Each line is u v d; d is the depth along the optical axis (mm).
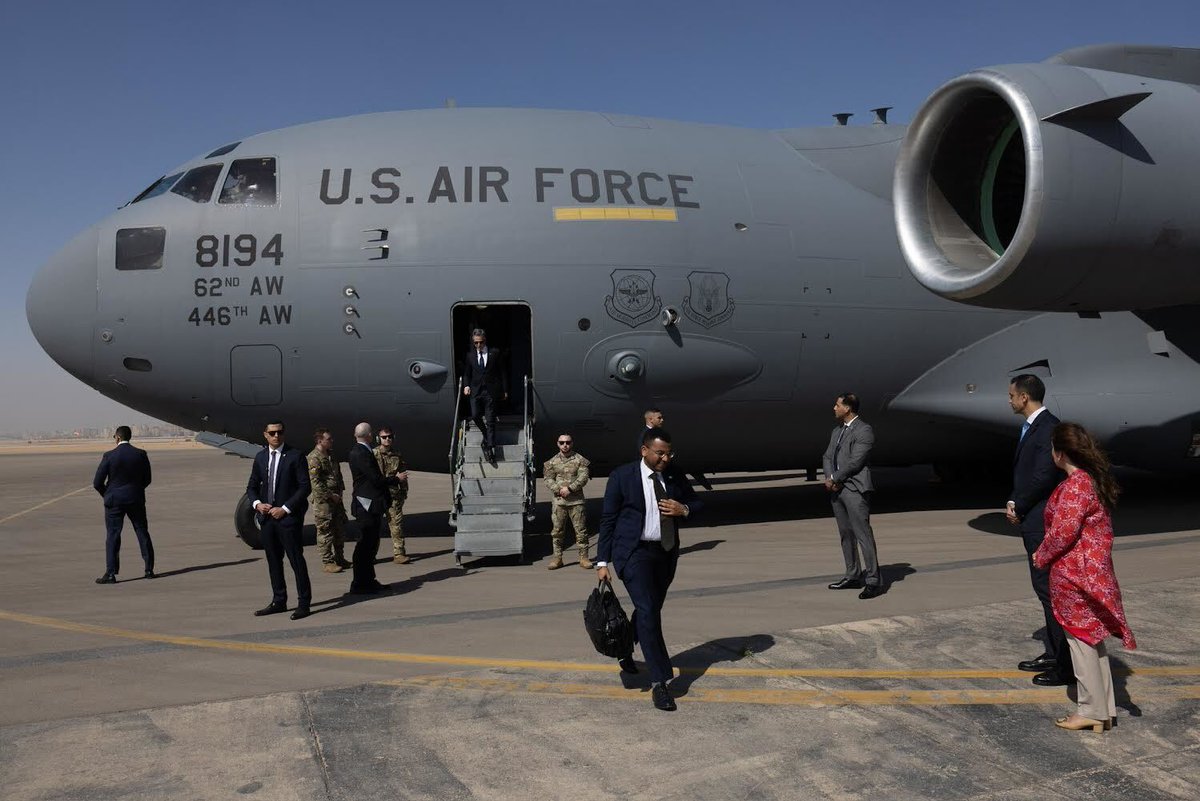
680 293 11039
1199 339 11156
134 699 5176
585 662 5797
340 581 9180
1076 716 4438
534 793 3814
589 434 11422
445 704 4961
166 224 10781
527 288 10727
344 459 11680
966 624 6379
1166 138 8359
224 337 10625
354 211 10727
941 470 16250
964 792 3760
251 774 4047
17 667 5949
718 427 11797
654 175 11383
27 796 3848
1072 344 11555
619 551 5066
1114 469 17250
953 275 8891
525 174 11047
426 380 10750
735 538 11148
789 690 5078
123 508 9594
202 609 7898
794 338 11461
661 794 3789
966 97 8961
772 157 12250
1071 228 8086
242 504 11695
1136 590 7223
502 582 8875
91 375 11008
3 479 31422
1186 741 4258
